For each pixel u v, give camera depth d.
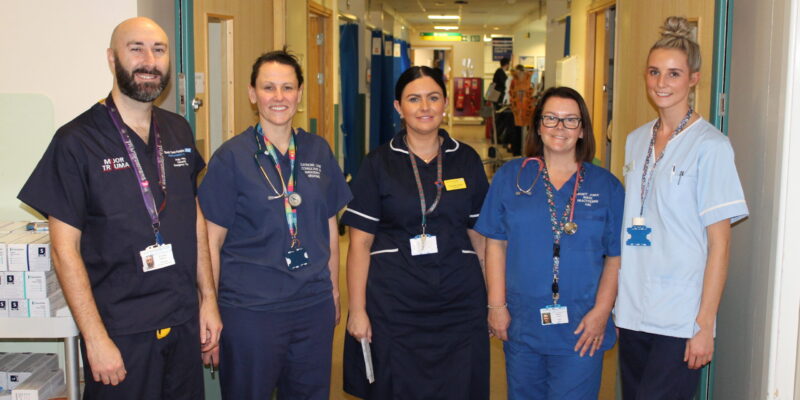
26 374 2.57
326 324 2.23
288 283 2.12
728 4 2.43
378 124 9.40
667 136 2.14
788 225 2.07
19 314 2.16
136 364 1.89
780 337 2.12
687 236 2.04
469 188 2.35
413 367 2.35
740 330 2.38
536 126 2.24
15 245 2.13
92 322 1.80
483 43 22.12
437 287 2.31
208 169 2.11
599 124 7.06
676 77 2.04
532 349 2.19
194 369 2.04
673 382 2.12
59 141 1.80
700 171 2.01
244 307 2.11
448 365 2.36
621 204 2.20
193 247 2.01
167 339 1.95
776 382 2.14
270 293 2.11
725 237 2.00
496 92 11.59
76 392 2.23
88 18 2.64
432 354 2.35
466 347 2.37
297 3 5.82
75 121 1.86
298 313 2.15
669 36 2.07
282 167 2.17
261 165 2.13
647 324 2.12
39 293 2.15
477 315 2.38
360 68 8.50
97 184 1.82
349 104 8.05
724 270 2.00
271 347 2.12
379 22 9.39
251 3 3.65
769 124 2.13
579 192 2.17
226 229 2.16
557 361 2.18
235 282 2.13
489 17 17.36
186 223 1.99
